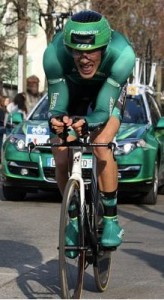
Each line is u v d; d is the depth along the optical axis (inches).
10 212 419.5
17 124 480.7
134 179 437.1
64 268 215.2
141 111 478.6
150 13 1108.5
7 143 453.1
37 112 478.3
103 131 228.1
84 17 217.6
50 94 229.6
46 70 227.5
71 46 217.9
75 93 233.1
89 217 233.6
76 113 237.9
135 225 386.0
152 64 789.2
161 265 290.8
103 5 970.1
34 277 268.5
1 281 262.4
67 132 216.5
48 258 300.5
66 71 225.9
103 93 225.5
